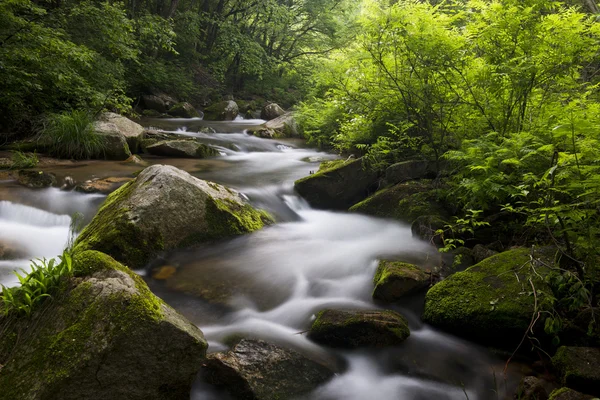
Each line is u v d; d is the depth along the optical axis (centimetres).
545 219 416
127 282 311
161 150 1063
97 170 842
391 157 842
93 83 1196
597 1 1144
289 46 2825
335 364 370
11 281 482
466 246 575
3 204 638
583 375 327
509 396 343
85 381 263
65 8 1240
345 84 934
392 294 454
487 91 659
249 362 338
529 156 525
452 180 689
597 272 405
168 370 288
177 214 557
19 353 284
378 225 690
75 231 611
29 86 982
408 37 681
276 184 834
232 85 2627
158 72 1920
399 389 353
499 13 615
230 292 475
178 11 2172
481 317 398
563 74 609
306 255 575
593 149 405
